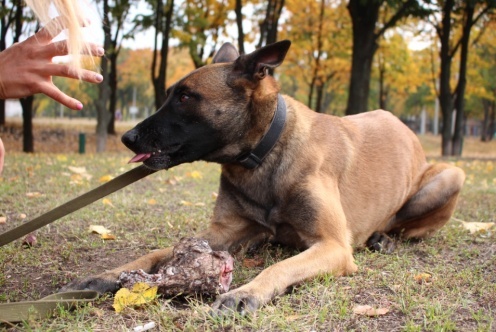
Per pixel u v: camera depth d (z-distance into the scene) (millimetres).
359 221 1568
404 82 10242
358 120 1708
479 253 1562
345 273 1333
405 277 1312
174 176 2828
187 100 1330
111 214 1930
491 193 2648
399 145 1728
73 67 1009
